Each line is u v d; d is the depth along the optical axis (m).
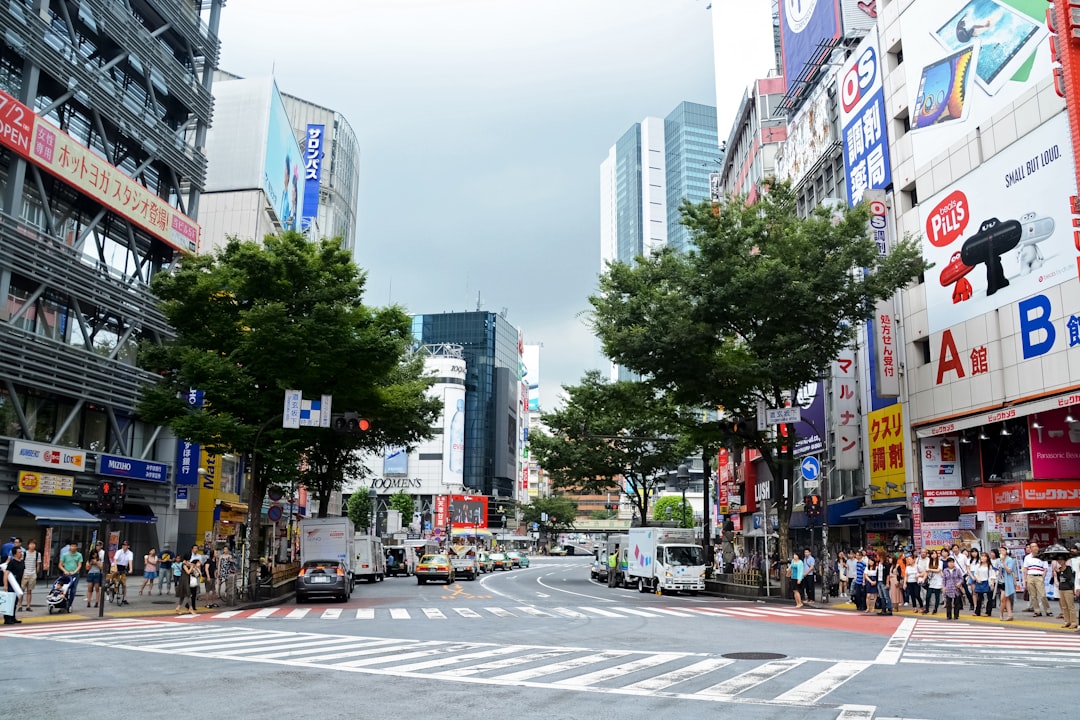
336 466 40.59
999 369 26.02
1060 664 11.88
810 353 27.77
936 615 21.98
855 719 7.87
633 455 50.41
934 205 29.69
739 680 10.41
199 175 42.31
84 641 15.16
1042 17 24.91
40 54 30.39
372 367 28.64
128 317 35.69
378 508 109.50
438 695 9.32
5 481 28.66
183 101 41.00
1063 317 23.53
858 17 40.12
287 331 26.22
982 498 26.27
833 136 39.34
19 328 29.17
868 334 33.59
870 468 33.53
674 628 18.03
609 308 30.64
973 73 27.94
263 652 13.43
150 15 39.38
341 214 110.06
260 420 28.09
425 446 116.38
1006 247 25.92
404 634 16.58
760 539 48.81
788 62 47.47
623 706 8.62
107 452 35.53
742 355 30.98
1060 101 23.89
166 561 28.88
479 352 144.38
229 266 28.06
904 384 31.03
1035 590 19.94
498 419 143.25
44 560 30.95
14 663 12.09
